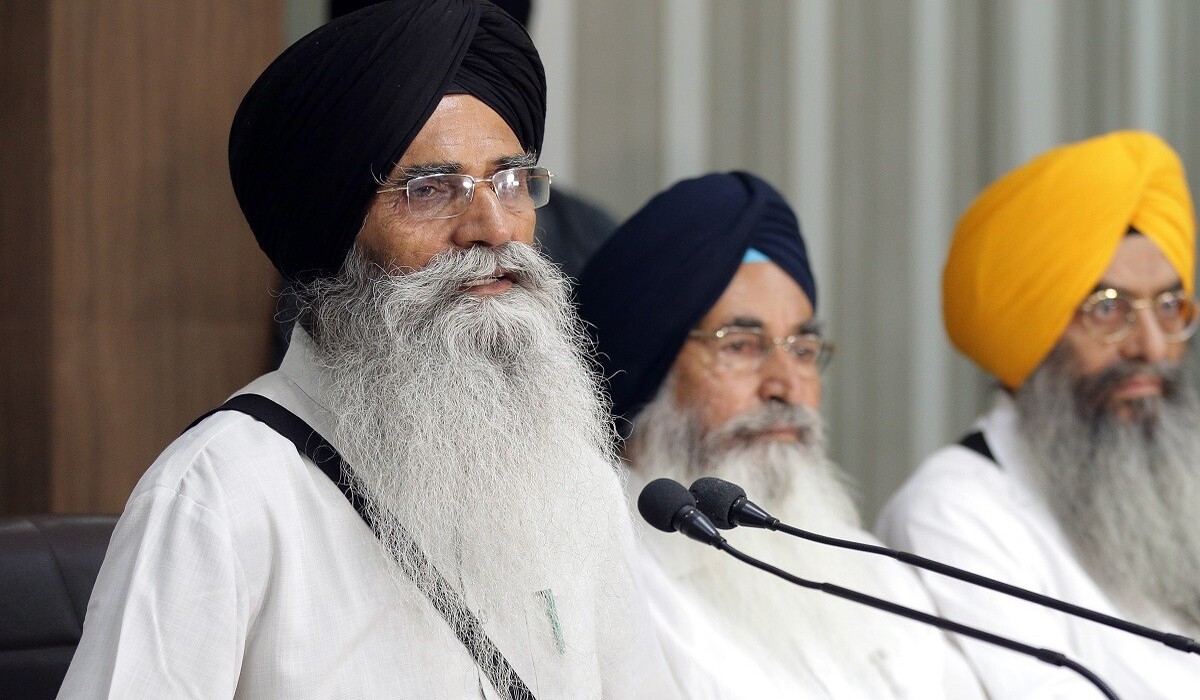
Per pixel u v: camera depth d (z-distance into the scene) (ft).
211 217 21.66
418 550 11.10
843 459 29.19
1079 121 30.55
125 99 20.95
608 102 27.48
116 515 14.34
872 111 29.14
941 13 29.58
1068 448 20.52
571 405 11.96
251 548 10.36
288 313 13.84
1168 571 19.97
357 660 10.69
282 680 10.40
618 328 17.71
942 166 29.63
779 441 17.61
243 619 10.23
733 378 17.63
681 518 11.61
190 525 10.15
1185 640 10.32
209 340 21.58
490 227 11.63
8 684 13.08
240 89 22.03
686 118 27.99
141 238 21.08
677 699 13.97
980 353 21.53
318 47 11.48
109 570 10.23
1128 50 30.76
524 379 11.57
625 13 27.53
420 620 10.95
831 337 29.04
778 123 28.55
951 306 21.86
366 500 11.08
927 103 29.50
